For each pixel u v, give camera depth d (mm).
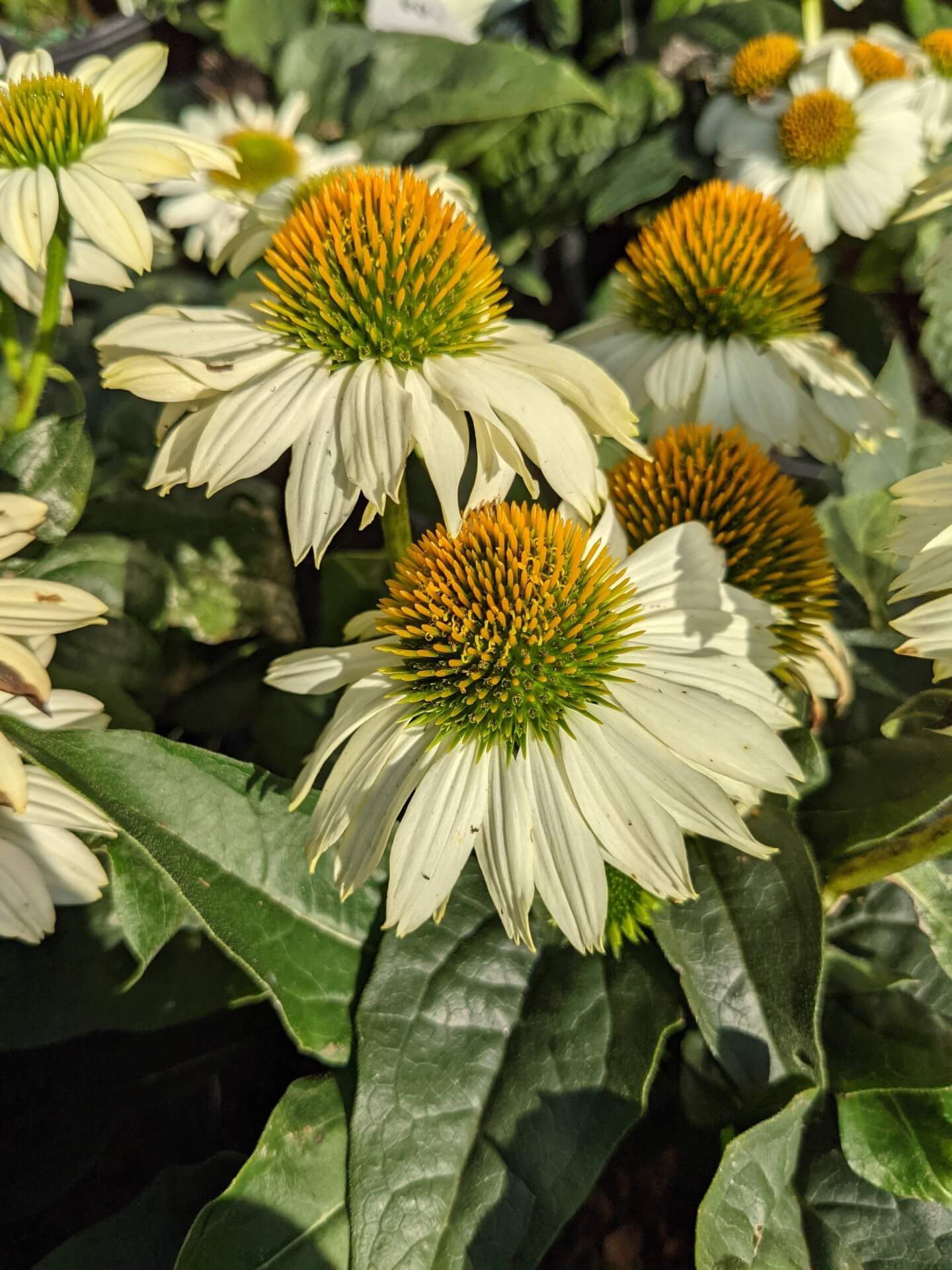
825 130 286
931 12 385
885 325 329
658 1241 182
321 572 225
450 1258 140
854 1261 159
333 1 345
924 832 162
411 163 322
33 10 369
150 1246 164
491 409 138
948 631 127
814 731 193
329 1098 159
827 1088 172
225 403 141
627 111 316
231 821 154
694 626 153
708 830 136
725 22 342
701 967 156
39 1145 184
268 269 274
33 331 259
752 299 197
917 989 179
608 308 295
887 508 214
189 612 227
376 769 139
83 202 182
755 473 177
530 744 140
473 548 143
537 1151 147
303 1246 148
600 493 149
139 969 162
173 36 362
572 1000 159
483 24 334
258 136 279
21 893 150
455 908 167
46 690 133
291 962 154
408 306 144
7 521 139
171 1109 197
